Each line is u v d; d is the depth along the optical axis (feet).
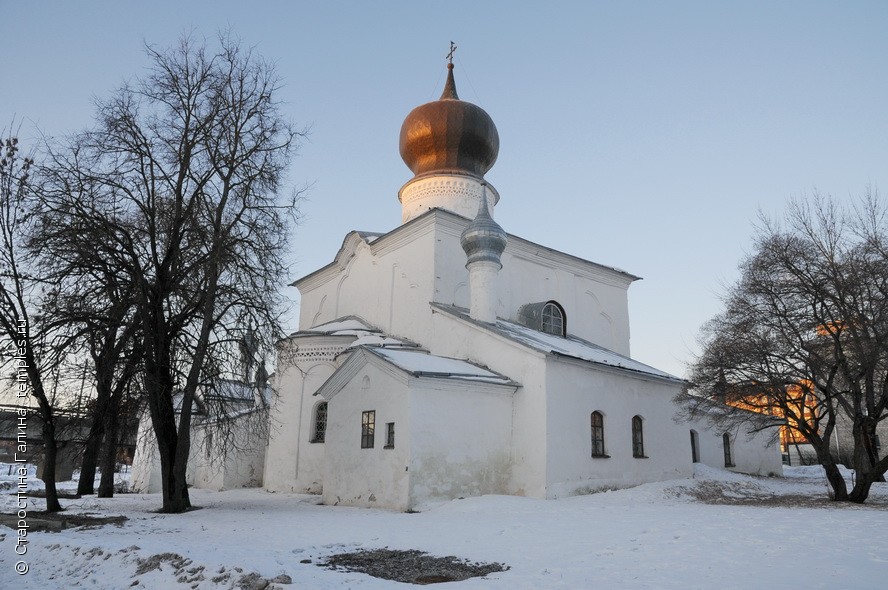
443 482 65.72
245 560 30.99
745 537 38.55
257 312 63.46
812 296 73.41
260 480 104.68
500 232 85.10
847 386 79.56
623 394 84.58
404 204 114.73
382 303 98.07
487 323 81.41
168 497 60.18
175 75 65.36
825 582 25.77
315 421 88.94
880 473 67.97
